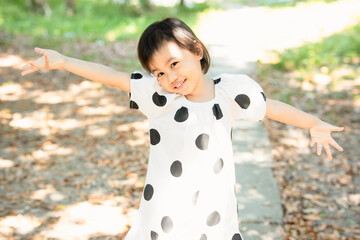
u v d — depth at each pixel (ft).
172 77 4.85
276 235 9.84
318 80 23.41
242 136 16.15
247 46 33.73
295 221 10.53
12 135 15.65
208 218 5.29
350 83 22.41
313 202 11.50
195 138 5.19
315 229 10.20
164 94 5.28
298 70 25.81
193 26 44.21
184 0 65.10
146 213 5.50
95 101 19.99
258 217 10.58
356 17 41.81
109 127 16.93
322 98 20.45
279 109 5.41
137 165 13.78
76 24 41.34
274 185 12.28
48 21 41.22
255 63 27.89
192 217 5.29
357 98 19.99
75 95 20.68
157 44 4.80
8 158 13.82
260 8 66.23
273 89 22.13
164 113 5.34
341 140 15.78
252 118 5.39
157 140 5.45
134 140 15.79
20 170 13.06
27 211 10.79
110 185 12.41
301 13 51.88
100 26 41.78
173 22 4.95
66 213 10.80
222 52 31.40
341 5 53.47
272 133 16.57
